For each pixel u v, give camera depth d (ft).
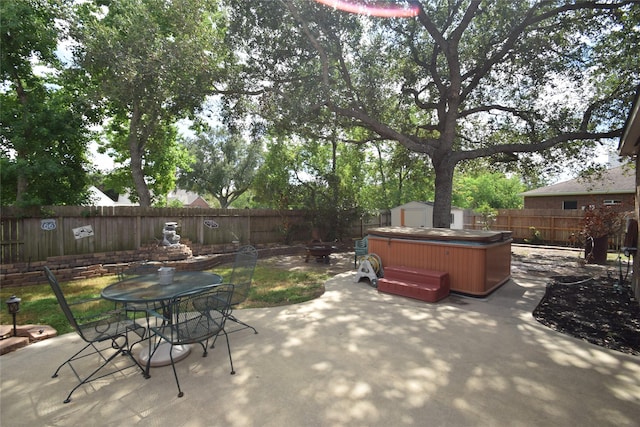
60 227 23.24
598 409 7.06
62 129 26.68
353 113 29.55
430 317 13.25
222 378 8.48
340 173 45.52
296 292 17.95
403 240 18.76
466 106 36.81
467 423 6.60
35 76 28.09
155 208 28.19
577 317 13.32
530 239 43.39
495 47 31.73
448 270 16.90
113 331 9.07
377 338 11.04
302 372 8.72
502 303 15.26
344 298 16.30
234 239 34.45
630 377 8.42
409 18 29.89
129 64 25.63
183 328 9.41
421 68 36.22
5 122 25.03
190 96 28.63
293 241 39.91
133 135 34.47
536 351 9.98
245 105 32.50
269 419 6.78
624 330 11.79
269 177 47.96
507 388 7.88
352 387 7.95
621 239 32.86
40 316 14.14
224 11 30.73
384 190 68.44
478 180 89.56
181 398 7.60
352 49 31.60
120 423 6.74
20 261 21.66
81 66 28.55
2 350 10.21
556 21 29.84
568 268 25.12
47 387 8.21
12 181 27.50
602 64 29.63
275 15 26.91
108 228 25.49
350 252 36.81
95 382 8.39
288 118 30.42
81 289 19.34
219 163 86.28
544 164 36.29
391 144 55.06
